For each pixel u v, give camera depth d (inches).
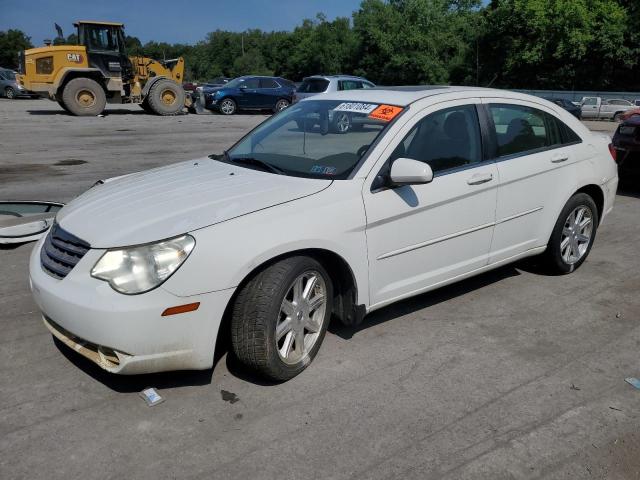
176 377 131.6
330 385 129.7
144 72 893.2
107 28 815.1
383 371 135.8
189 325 114.8
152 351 113.6
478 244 164.7
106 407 120.4
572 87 1733.5
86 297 112.1
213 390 127.0
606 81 1692.9
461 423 116.8
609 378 134.3
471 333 155.8
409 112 150.8
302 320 132.1
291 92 1023.0
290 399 124.1
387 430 114.3
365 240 136.9
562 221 188.7
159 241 113.2
